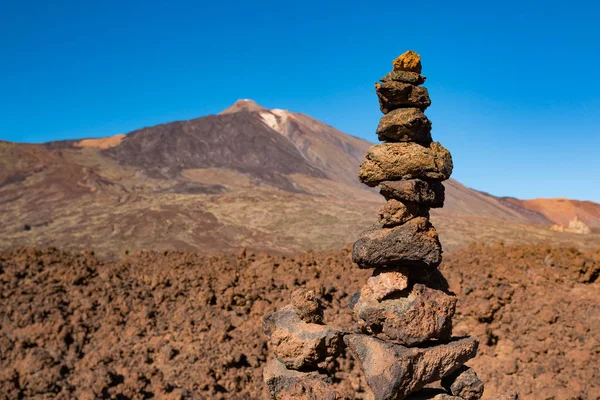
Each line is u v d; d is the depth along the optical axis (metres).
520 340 16.42
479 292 18.23
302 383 8.90
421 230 8.19
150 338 16.27
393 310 8.27
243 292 18.38
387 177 8.33
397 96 8.27
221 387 14.59
